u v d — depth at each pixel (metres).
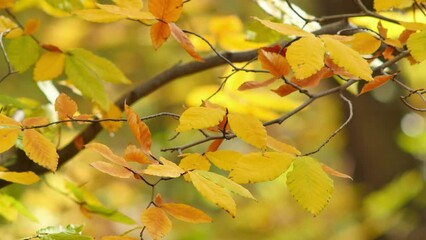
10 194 2.80
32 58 2.53
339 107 5.89
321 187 2.05
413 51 2.17
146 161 2.09
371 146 5.53
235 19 2.74
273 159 2.07
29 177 2.21
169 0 2.12
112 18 2.17
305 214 5.45
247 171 2.06
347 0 4.40
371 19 2.66
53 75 2.53
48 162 2.10
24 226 4.12
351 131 5.60
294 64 2.07
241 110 2.69
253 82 2.22
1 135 2.10
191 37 2.78
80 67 2.53
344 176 2.13
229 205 1.99
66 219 4.66
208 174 2.03
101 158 5.00
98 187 5.55
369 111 5.49
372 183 5.55
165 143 5.19
